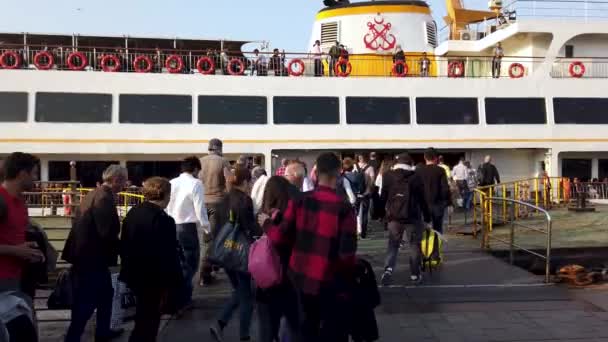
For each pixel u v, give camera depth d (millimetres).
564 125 19703
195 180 7035
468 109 19344
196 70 19078
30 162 4469
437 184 9242
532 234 13336
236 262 5484
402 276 8773
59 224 12742
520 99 19656
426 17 21266
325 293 4113
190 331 6121
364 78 18859
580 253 11172
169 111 17766
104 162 17938
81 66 17906
